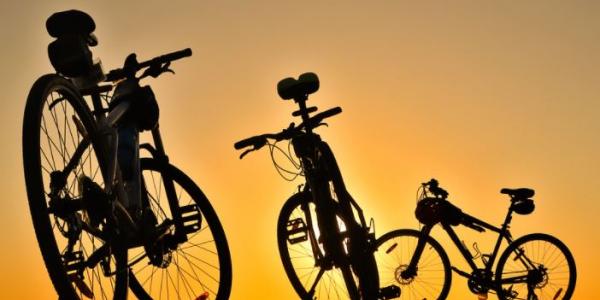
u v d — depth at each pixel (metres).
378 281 3.10
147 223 2.37
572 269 6.78
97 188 1.90
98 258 2.10
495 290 6.54
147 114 2.59
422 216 6.26
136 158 2.40
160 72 2.91
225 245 3.12
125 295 2.20
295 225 4.02
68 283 1.78
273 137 3.57
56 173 1.85
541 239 6.84
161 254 2.67
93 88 2.57
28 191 1.71
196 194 3.10
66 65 2.13
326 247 3.15
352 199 3.37
